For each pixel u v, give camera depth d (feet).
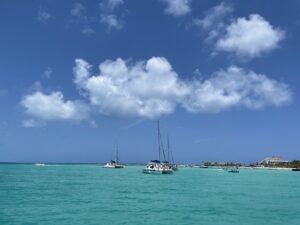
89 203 169.89
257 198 200.13
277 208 160.56
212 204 172.35
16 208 151.12
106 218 131.54
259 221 129.70
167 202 178.19
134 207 159.22
